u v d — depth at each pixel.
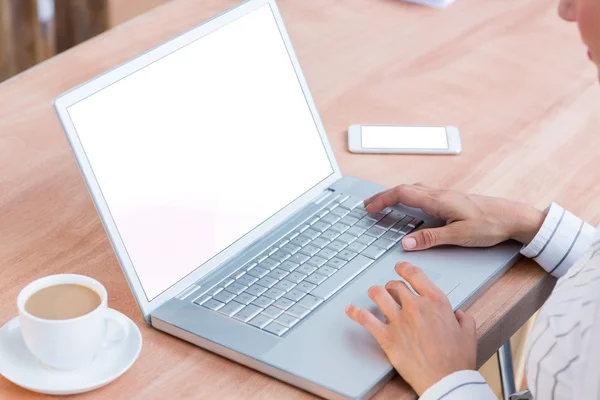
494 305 1.30
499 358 1.97
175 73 1.32
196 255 1.29
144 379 1.13
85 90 1.19
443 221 1.44
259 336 1.17
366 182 1.53
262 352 1.14
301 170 1.47
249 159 1.39
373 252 1.36
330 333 1.18
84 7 3.32
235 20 1.42
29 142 1.62
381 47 2.03
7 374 1.09
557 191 1.56
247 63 1.42
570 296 1.10
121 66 1.24
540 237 1.36
